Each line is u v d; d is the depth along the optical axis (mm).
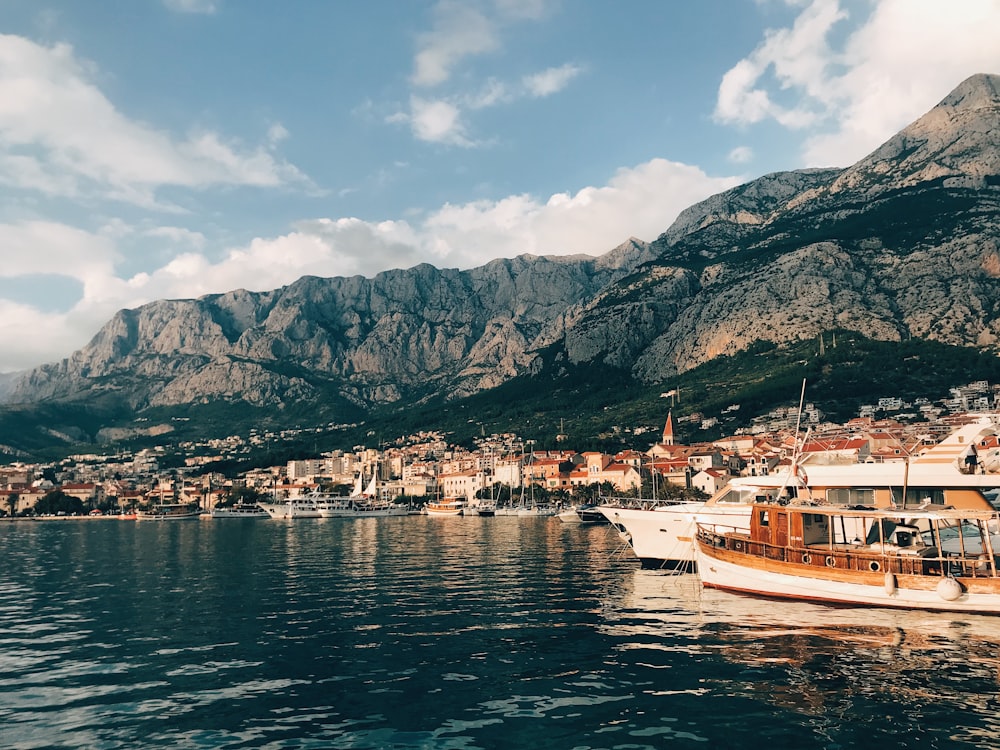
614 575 63469
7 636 40500
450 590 56031
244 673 31609
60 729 24719
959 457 50688
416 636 38688
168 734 24141
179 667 32844
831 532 47188
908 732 23672
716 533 54219
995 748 22359
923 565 44312
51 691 29234
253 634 39875
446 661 33188
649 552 66312
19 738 23891
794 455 57500
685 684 29000
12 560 92625
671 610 44625
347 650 35656
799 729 24016
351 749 22672
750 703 26609
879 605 43250
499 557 84500
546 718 25312
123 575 72188
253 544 120625
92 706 27188
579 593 52812
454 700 27422
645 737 23453
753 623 40031
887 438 123188
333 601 51312
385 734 23922
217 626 42500
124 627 42750
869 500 53750
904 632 37281
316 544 117125
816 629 38250
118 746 23109
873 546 47344
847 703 26484
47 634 41000
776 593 47719
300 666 32656
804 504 52156
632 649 34812
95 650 36562
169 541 135500
